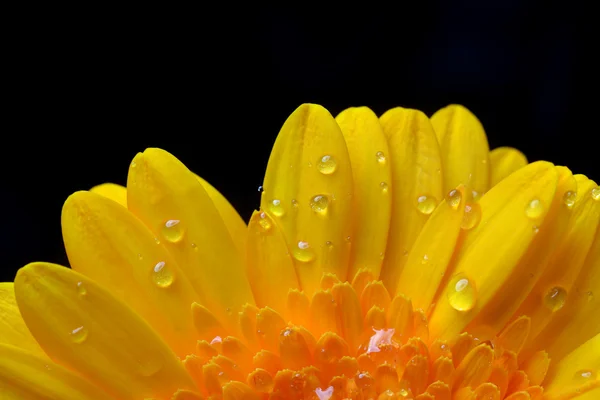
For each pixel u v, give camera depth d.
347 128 0.23
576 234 0.22
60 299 0.21
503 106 0.31
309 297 0.22
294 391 0.21
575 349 0.22
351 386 0.21
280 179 0.22
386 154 0.22
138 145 0.31
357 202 0.22
